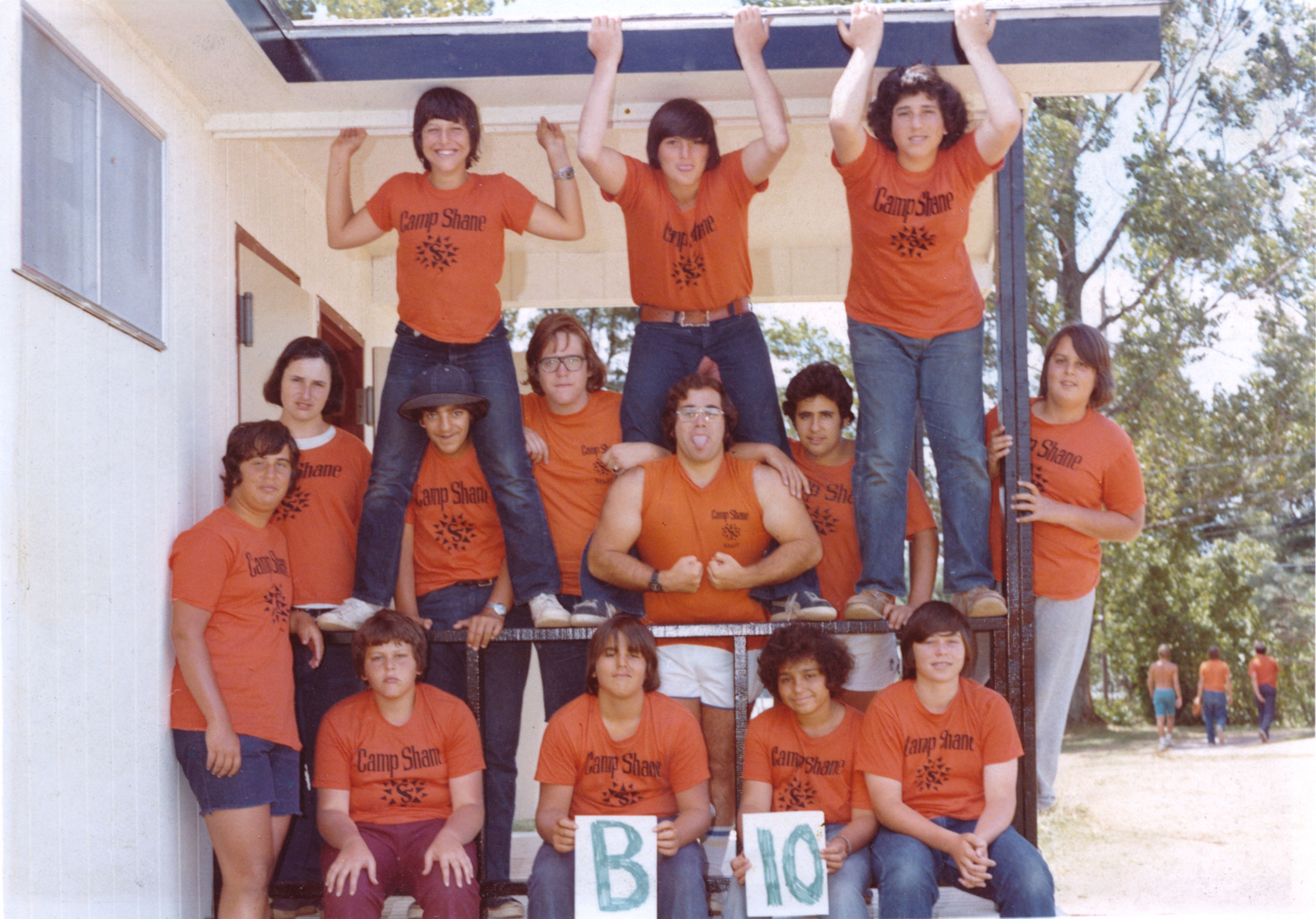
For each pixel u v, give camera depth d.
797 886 3.10
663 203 3.61
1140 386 12.82
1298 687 12.55
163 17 3.15
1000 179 3.63
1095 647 13.41
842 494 4.04
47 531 2.67
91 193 2.97
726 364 3.80
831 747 3.33
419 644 3.31
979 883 3.05
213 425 3.89
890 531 3.53
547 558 3.64
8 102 2.53
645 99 3.71
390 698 3.31
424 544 3.86
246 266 4.30
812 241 6.18
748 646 3.73
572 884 3.14
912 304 3.49
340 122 3.79
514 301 6.48
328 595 3.79
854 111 3.27
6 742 2.46
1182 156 12.57
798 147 4.82
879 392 3.53
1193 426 12.84
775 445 3.78
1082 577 4.01
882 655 3.97
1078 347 3.96
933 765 3.25
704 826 3.25
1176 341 12.70
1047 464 4.01
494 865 3.75
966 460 3.50
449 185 3.64
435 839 3.19
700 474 3.62
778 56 3.46
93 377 2.96
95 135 3.01
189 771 3.25
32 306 2.63
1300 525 12.73
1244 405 12.73
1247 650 12.86
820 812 3.16
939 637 3.21
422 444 3.72
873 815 3.26
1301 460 12.62
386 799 3.31
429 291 3.64
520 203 3.67
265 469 3.32
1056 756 4.17
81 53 2.91
